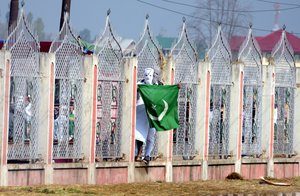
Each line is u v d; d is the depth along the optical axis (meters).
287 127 64.44
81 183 50.91
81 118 51.31
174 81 55.84
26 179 48.31
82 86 51.28
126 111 53.59
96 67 51.56
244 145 61.09
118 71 53.22
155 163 54.78
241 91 60.06
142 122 54.16
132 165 53.53
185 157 57.03
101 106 52.38
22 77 48.22
